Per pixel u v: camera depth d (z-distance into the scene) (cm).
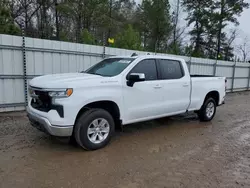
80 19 2089
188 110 586
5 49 653
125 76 441
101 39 2170
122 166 354
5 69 660
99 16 2155
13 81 682
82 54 831
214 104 663
